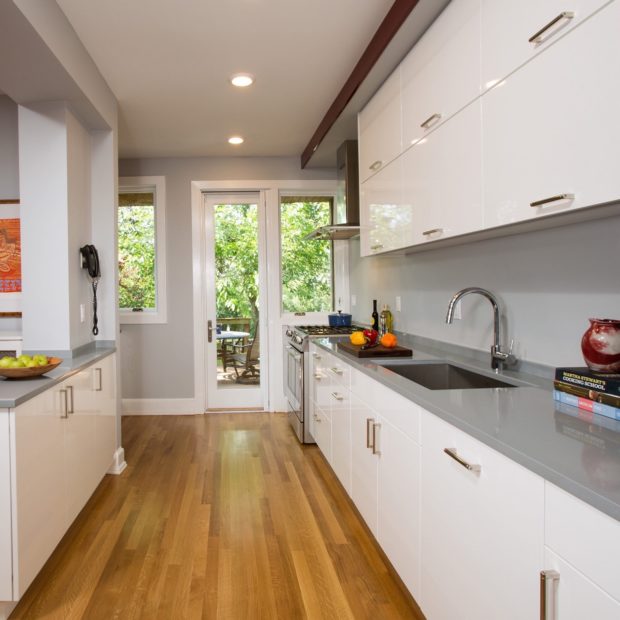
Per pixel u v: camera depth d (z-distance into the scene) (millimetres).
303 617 1799
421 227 2264
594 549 847
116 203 3365
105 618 1793
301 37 2621
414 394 1633
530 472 1026
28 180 2795
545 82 1383
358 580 2037
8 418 1685
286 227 5074
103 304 3258
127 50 2732
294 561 2182
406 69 2438
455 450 1361
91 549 2285
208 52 2770
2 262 3299
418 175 2293
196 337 4930
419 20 2127
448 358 2475
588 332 1437
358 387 2410
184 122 3908
